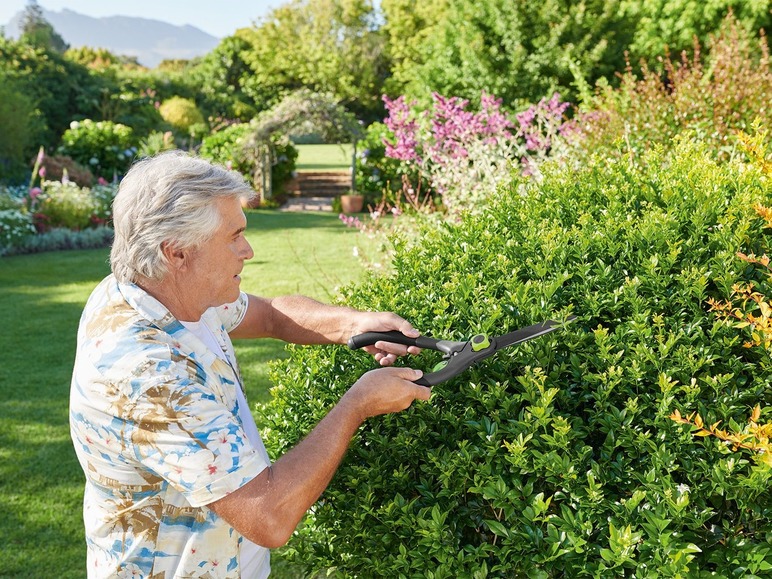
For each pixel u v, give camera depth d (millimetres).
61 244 11328
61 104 23984
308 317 1941
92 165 17172
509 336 1662
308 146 35344
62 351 5832
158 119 25172
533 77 14820
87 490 1476
